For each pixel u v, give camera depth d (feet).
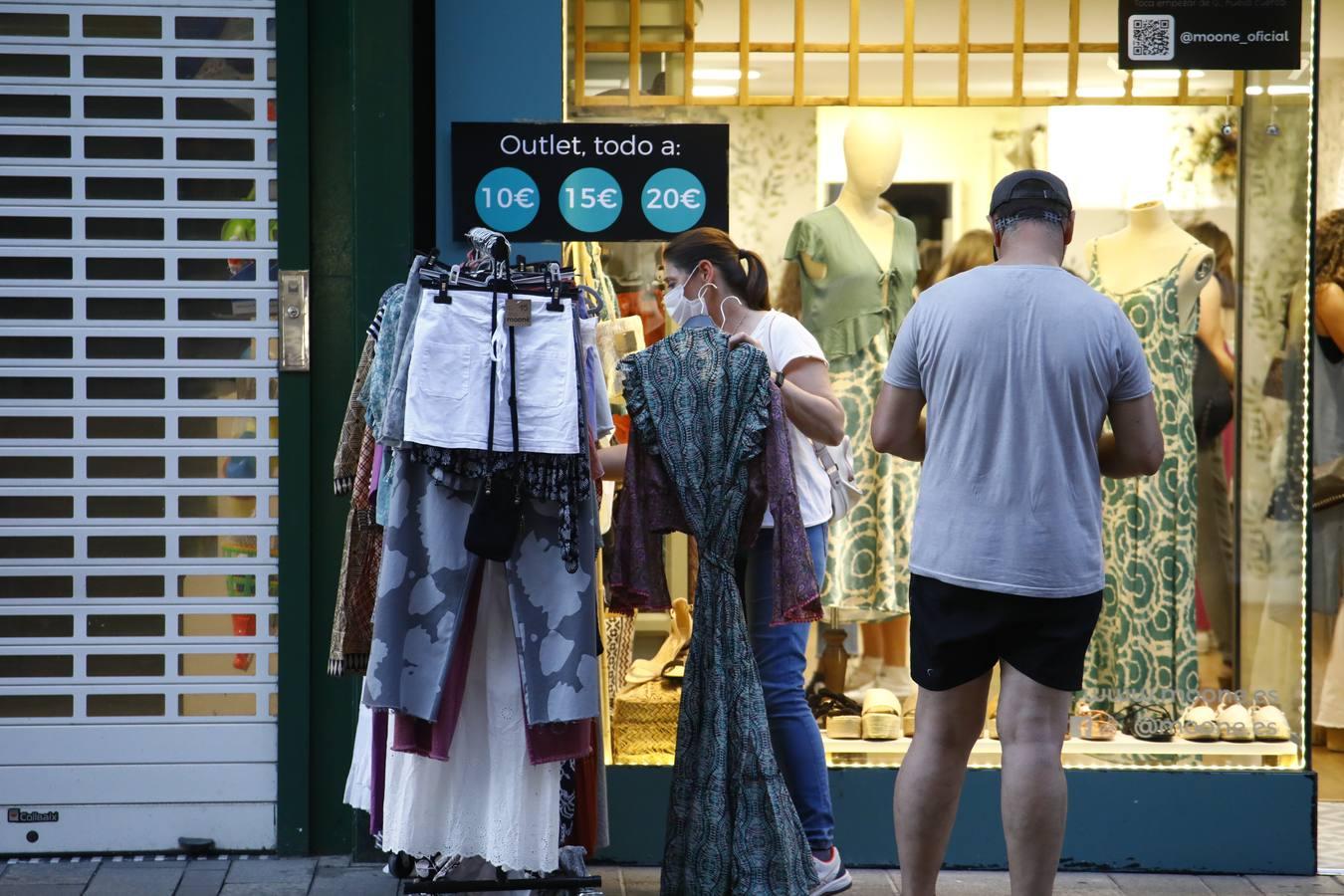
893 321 55.47
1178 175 55.16
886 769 53.21
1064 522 39.86
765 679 48.03
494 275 42.24
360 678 53.31
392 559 42.04
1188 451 55.52
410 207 51.88
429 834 43.42
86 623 53.01
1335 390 71.26
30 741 52.70
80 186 52.90
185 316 53.16
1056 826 40.32
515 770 42.86
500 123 52.16
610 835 52.65
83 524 52.95
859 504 55.67
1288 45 53.88
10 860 52.47
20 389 52.90
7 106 52.70
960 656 41.22
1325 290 70.90
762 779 44.06
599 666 51.65
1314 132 54.44
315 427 53.31
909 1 54.75
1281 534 55.01
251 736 53.21
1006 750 40.81
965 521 40.45
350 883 49.96
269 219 53.21
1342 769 69.41
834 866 48.67
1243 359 55.36
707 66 54.34
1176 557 55.47
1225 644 55.36
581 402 42.50
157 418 53.11
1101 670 55.52
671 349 45.75
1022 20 54.80
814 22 54.54
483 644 43.65
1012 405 39.99
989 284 41.04
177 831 53.11
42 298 52.90
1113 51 54.75
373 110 51.60
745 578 48.19
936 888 50.52
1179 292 55.42
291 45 52.75
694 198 52.90
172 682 53.11
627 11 53.67
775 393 45.24
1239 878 52.39
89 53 52.75
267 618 53.21
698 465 44.86
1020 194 42.47
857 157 55.01
